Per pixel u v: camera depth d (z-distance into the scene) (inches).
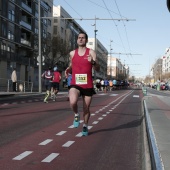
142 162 239.8
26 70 2421.3
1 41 1996.8
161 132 341.7
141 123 447.5
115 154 263.3
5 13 2038.6
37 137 323.0
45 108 618.8
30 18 2495.1
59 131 359.3
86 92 314.7
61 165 226.8
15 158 241.3
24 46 2352.4
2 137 319.9
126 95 1346.0
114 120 473.7
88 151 270.5
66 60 2605.8
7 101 788.0
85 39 307.6
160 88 3432.6
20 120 441.1
